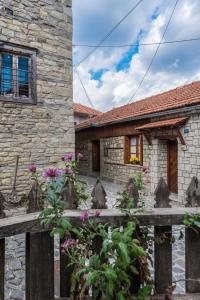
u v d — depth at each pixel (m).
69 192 1.73
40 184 1.74
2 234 1.39
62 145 7.89
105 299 1.58
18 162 7.06
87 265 1.50
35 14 7.28
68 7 8.03
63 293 1.72
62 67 7.88
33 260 1.57
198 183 1.79
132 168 11.20
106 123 12.70
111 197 8.89
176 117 8.22
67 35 7.98
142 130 9.60
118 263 1.40
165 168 9.25
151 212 1.67
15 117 7.02
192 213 1.63
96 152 15.81
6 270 3.39
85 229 1.60
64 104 7.94
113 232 1.45
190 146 7.51
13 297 2.80
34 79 7.30
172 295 1.72
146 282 1.59
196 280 1.70
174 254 3.93
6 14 6.74
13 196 6.47
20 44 6.98
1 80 6.90
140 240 1.64
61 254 1.71
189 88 10.49
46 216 1.49
